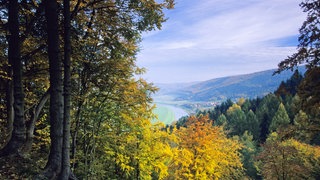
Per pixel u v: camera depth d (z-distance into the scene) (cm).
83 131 1834
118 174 2270
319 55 1123
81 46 1377
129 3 1155
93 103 1747
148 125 2191
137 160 2173
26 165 829
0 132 1222
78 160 1745
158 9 1180
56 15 820
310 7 1120
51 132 796
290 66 1161
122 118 1877
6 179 716
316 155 3941
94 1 1143
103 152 2027
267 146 3334
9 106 1123
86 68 1579
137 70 1803
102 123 1920
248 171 6281
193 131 3381
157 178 2973
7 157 839
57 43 816
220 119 9594
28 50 1278
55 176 769
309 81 1159
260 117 9106
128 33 1290
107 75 1627
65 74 811
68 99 809
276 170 3228
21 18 1229
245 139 7825
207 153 3180
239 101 13062
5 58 1205
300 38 1156
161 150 2270
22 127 913
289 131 1522
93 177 1733
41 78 1405
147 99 1838
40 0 1153
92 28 1380
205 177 3136
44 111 1636
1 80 1216
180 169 3181
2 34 1161
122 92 1725
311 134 1451
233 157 4653
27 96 1533
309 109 1234
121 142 2075
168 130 2377
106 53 1558
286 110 7938
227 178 4397
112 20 1285
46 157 1130
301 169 3138
